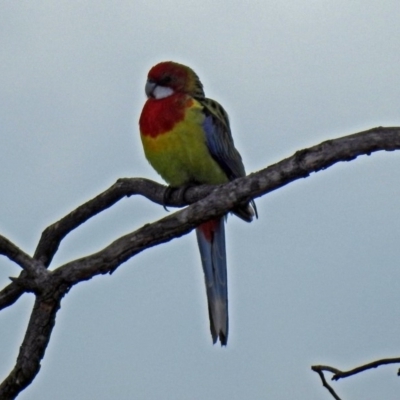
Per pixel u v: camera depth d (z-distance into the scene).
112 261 8.04
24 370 8.25
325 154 7.72
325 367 7.57
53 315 8.20
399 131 7.53
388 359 7.41
